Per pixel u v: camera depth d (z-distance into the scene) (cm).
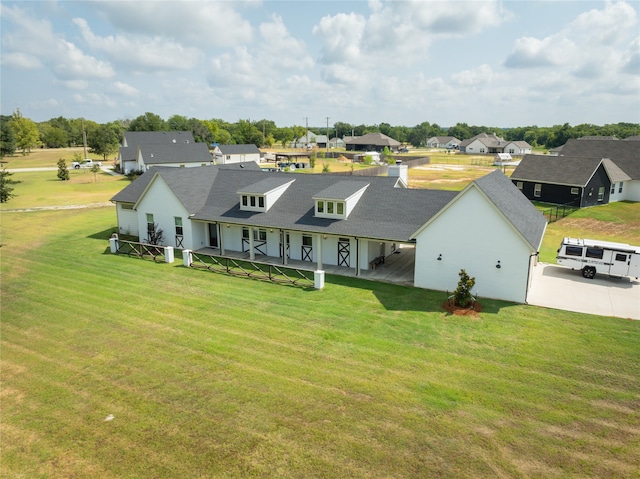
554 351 1816
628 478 1166
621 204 5334
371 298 2412
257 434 1345
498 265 2345
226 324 2119
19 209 5325
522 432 1344
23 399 1556
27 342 1981
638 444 1291
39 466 1238
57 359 1823
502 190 2706
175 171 3556
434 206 2838
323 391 1558
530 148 16000
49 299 2484
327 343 1909
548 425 1375
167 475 1194
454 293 2306
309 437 1327
